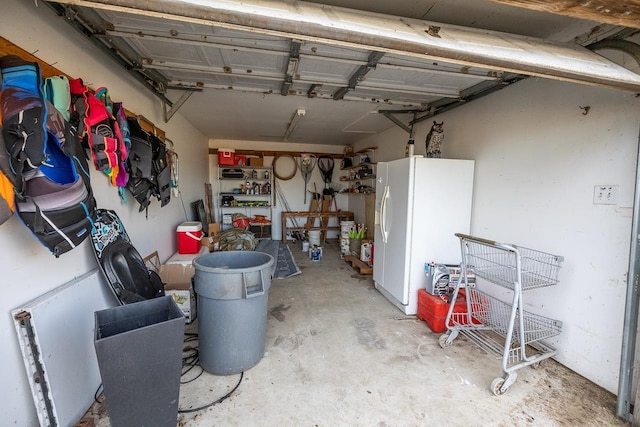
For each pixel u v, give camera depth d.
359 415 1.63
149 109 2.90
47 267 1.43
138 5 0.92
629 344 1.59
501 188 2.65
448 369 2.06
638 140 1.57
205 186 5.88
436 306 2.55
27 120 1.16
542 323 2.21
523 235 2.44
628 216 1.74
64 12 1.47
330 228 6.92
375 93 3.04
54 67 1.55
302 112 3.84
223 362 1.92
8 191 1.10
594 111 1.90
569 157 2.07
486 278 2.14
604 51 1.85
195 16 0.99
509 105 2.55
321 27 1.09
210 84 2.84
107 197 2.02
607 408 1.71
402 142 4.57
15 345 1.23
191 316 2.73
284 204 6.92
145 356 1.26
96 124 1.77
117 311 1.44
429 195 2.85
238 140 6.59
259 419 1.59
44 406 1.30
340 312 2.99
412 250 2.88
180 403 1.69
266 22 1.04
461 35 1.42
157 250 3.07
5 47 1.20
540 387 1.89
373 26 1.21
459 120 3.21
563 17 1.70
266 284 2.01
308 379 1.93
